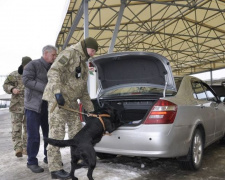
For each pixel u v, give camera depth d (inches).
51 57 145.4
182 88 143.3
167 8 429.4
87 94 138.8
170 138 118.9
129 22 488.7
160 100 122.3
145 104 154.5
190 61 891.4
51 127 125.0
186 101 137.5
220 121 185.3
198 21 508.1
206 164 152.8
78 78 129.5
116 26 320.2
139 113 155.7
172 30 576.7
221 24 510.9
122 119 156.7
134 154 122.3
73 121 135.1
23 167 155.0
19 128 172.7
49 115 125.2
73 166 113.4
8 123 458.3
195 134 140.3
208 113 161.2
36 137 144.4
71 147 111.8
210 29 552.1
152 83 147.2
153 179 126.7
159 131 117.3
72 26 350.0
